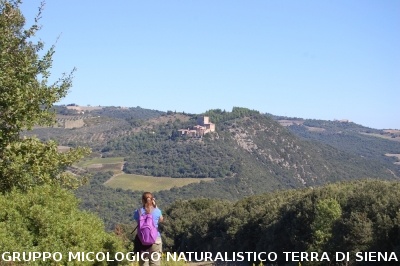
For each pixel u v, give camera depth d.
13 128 9.78
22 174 9.47
